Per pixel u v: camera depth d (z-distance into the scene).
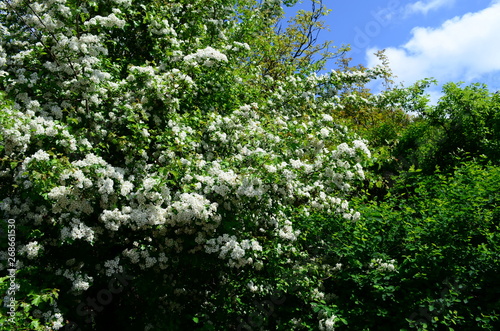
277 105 6.41
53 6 4.12
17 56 4.44
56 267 4.09
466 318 4.30
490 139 10.45
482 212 5.04
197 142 4.88
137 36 6.08
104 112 4.54
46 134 3.57
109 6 5.16
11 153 3.57
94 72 4.24
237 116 5.07
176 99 4.55
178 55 5.53
